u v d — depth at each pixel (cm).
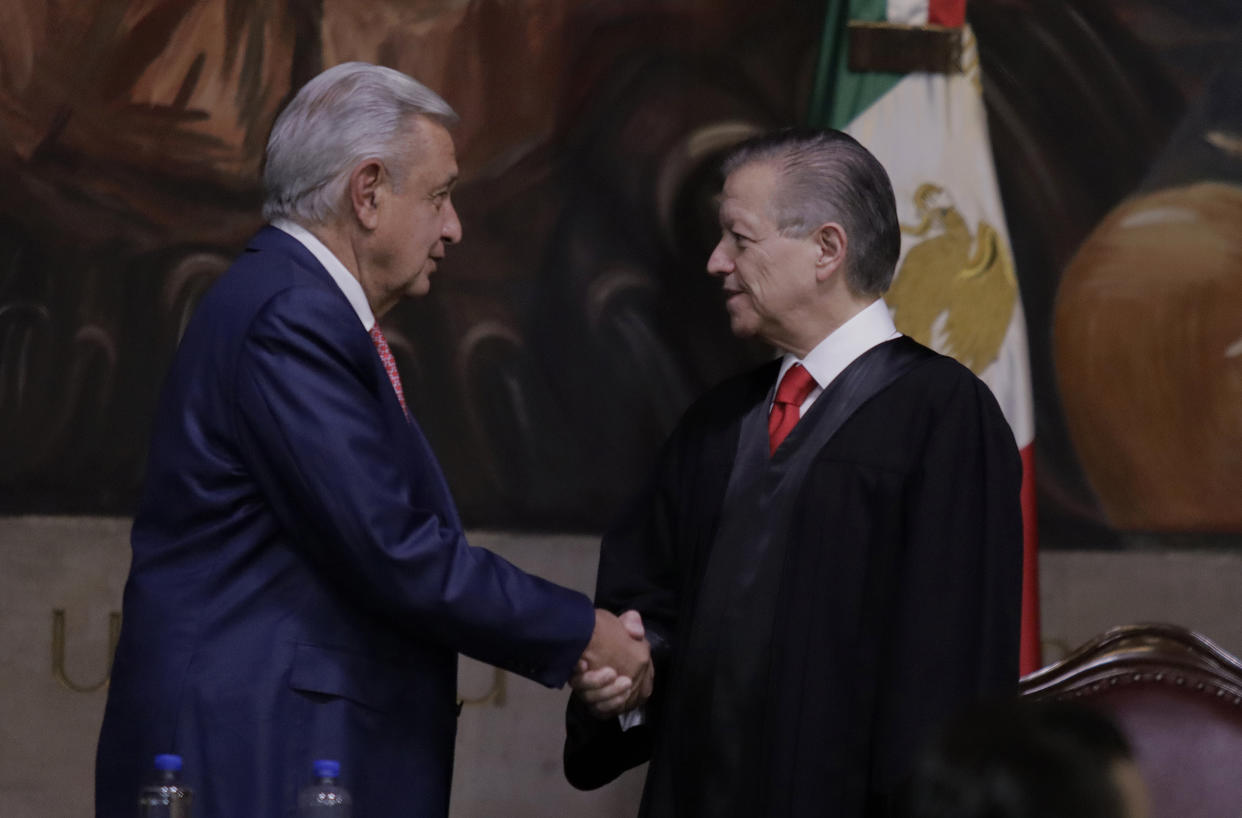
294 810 476
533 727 872
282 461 488
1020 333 897
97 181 894
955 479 546
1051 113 911
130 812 486
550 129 909
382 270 534
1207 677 699
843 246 570
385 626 508
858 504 549
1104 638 714
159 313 891
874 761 526
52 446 877
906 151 905
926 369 567
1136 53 915
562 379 898
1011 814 216
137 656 496
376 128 524
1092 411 895
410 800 501
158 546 508
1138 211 905
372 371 512
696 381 899
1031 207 906
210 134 902
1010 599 541
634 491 893
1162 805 683
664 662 591
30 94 895
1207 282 899
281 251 520
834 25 915
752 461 574
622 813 871
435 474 538
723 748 543
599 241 905
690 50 913
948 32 912
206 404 503
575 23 915
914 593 533
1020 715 227
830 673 538
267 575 496
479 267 901
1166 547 887
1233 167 907
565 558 889
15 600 860
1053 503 890
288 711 485
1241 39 914
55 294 886
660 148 909
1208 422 893
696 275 903
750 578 554
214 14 909
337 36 912
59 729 852
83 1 901
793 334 584
